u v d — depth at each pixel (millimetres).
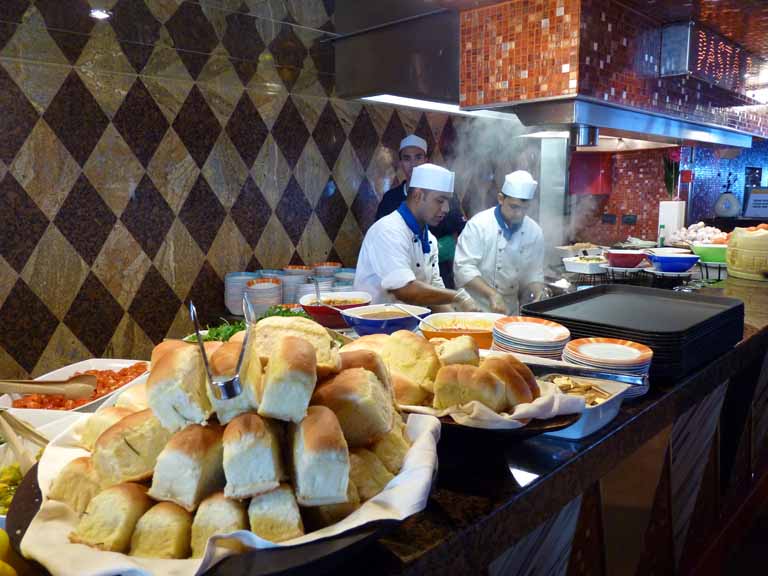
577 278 3873
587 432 1352
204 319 3605
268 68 3293
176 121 3344
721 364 2016
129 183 3207
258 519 783
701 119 3375
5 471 1154
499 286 3680
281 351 855
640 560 1793
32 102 2838
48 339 3020
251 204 3742
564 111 2375
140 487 825
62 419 1312
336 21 3129
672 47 2783
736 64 3281
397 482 875
